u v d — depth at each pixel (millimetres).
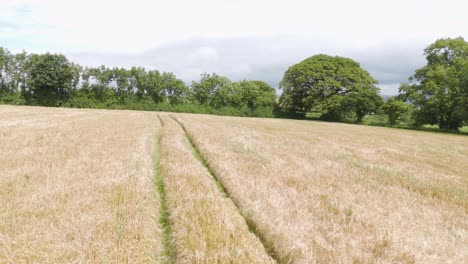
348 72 60969
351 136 25062
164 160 9625
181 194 6137
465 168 12180
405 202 6617
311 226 4953
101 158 9273
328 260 3955
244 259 3793
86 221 4531
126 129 18719
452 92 42906
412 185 8211
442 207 6457
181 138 15797
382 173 9594
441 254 4359
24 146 10984
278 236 4516
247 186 7000
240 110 73188
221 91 82750
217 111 72562
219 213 5172
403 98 54219
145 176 7441
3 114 29750
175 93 83312
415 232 5062
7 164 8000
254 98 84688
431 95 46969
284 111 73062
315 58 69812
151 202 5805
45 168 7738
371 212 5766
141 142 12906
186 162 9305
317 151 13961
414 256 4203
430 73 47406
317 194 6824
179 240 4309
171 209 5484
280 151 13164
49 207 4996
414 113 49250
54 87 70375
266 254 4195
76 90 73562
